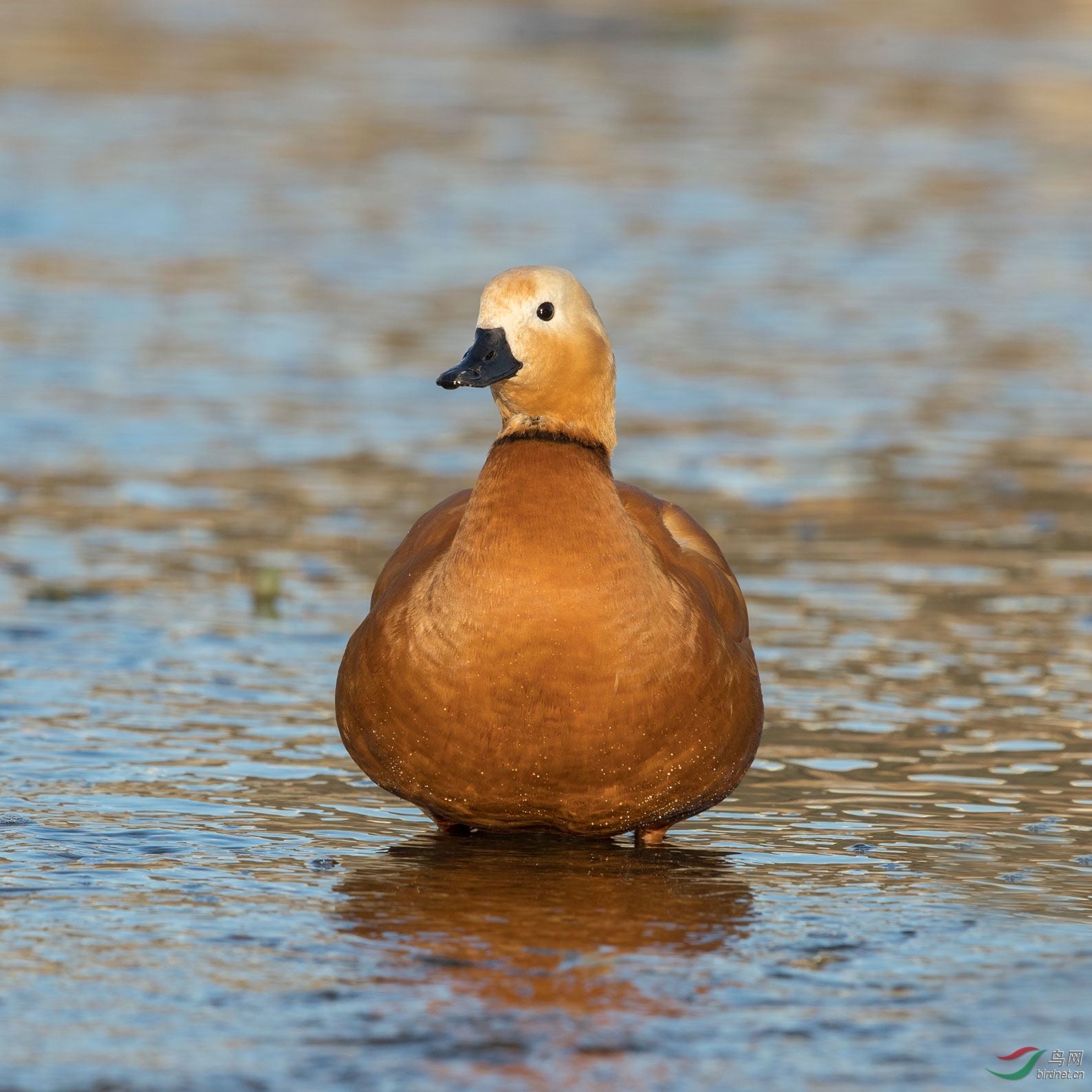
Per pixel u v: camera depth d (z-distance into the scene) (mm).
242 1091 5738
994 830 8828
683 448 18078
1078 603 13367
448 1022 6301
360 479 16766
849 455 17984
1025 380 21234
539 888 7922
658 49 48625
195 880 7879
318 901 7641
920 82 44469
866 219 30641
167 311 23516
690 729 8227
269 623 12625
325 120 38031
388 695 8211
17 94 39344
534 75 44094
